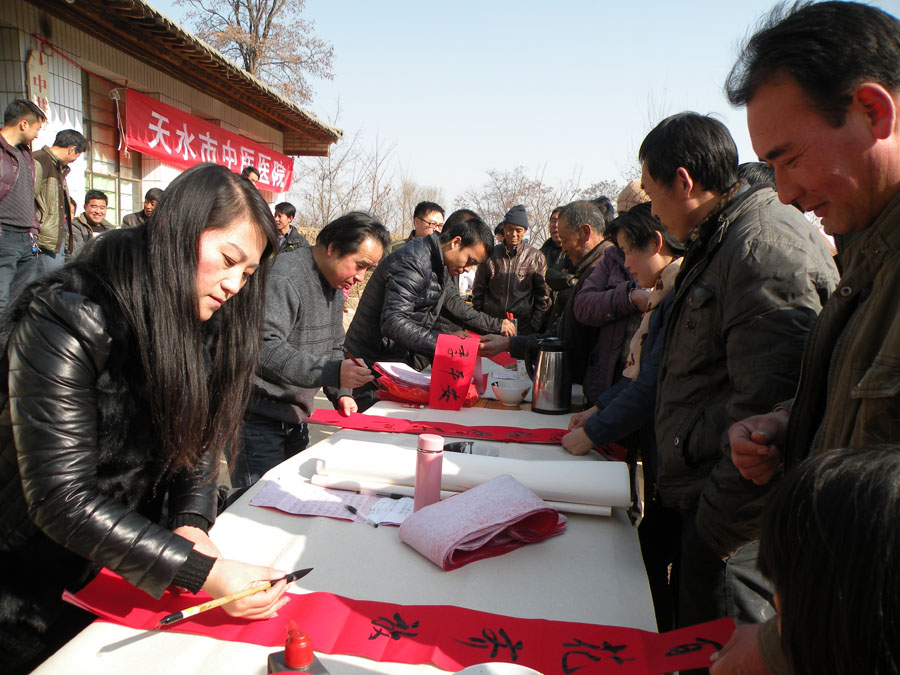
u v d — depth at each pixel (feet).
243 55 62.64
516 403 8.60
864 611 1.56
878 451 1.77
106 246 3.49
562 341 9.29
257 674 3.12
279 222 24.76
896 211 3.07
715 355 4.79
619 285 8.33
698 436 4.89
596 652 3.39
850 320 3.38
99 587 3.82
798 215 4.56
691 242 5.01
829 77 2.96
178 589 3.83
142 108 22.22
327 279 7.52
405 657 3.29
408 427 7.29
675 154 4.80
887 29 2.98
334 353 8.06
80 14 18.69
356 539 4.56
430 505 4.67
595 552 4.54
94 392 3.44
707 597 5.06
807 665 1.71
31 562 3.67
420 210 15.94
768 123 3.21
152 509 4.27
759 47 3.27
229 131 29.27
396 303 9.52
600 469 5.22
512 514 4.47
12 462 3.48
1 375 3.41
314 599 3.75
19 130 15.14
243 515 4.85
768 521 1.85
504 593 3.95
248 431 7.23
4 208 14.92
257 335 4.20
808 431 3.74
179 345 3.47
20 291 3.49
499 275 16.46
